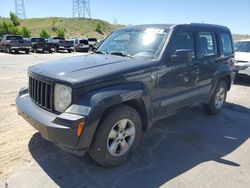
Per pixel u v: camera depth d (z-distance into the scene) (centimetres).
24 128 504
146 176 370
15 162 385
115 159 383
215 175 378
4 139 455
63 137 332
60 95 350
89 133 338
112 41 526
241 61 1031
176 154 437
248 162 420
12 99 699
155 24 509
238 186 354
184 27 499
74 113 333
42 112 365
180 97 492
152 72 419
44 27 9931
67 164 387
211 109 631
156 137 500
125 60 427
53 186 338
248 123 602
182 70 483
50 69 383
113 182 352
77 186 340
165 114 472
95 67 385
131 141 403
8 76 1077
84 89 342
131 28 521
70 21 10062
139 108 416
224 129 558
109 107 367
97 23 9844
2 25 7162
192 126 566
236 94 883
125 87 376
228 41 665
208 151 454
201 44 546
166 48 450
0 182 339
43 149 425
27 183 340
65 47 3206
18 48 2631
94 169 379
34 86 394
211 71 580
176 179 365
